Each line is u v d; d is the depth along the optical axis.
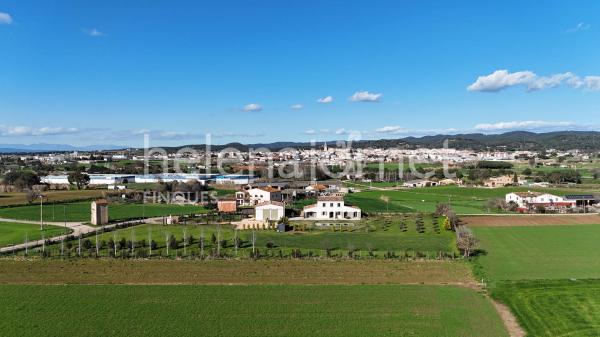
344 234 102.19
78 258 78.19
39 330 49.47
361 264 74.88
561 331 49.66
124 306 56.28
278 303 57.34
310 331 49.34
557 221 121.06
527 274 70.50
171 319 52.34
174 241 87.38
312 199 175.50
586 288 63.19
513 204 144.88
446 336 48.25
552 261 78.50
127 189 191.62
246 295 60.16
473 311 55.03
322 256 79.62
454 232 103.81
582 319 52.72
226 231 105.25
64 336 48.06
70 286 63.91
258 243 91.75
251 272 70.38
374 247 88.00
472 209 145.88
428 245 89.94
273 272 70.44
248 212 136.88
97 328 50.00
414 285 64.56
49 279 67.38
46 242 91.69
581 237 99.69
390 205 156.88
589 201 154.62
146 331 49.22
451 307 56.19
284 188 194.38
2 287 63.47
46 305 56.62
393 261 76.56
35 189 189.88
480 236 100.69
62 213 136.00
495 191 196.62
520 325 51.31
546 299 58.97
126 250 84.31
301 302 57.75
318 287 63.50
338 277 68.19
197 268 72.44
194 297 59.41
